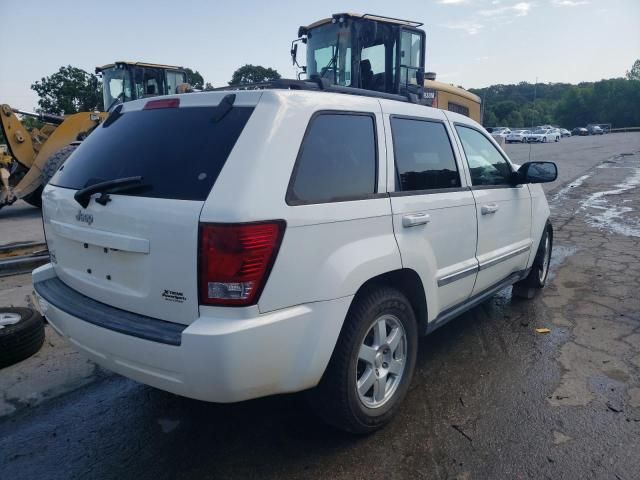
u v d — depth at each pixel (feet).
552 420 10.17
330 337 8.40
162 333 7.67
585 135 237.04
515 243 14.75
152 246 7.86
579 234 27.84
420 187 10.79
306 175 8.34
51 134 38.88
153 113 9.53
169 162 8.34
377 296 9.42
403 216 9.95
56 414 10.85
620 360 12.71
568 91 333.01
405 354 10.41
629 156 86.84
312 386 8.55
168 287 7.81
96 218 8.68
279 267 7.70
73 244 9.48
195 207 7.50
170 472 8.96
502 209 13.70
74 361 13.26
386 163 9.94
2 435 10.12
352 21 28.04
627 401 10.82
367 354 9.41
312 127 8.67
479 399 11.02
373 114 10.01
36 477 8.90
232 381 7.43
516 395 11.14
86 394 11.66
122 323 8.18
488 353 13.25
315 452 9.38
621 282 19.04
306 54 31.48
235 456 9.35
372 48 29.58
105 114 39.22
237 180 7.54
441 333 14.64
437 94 38.83
